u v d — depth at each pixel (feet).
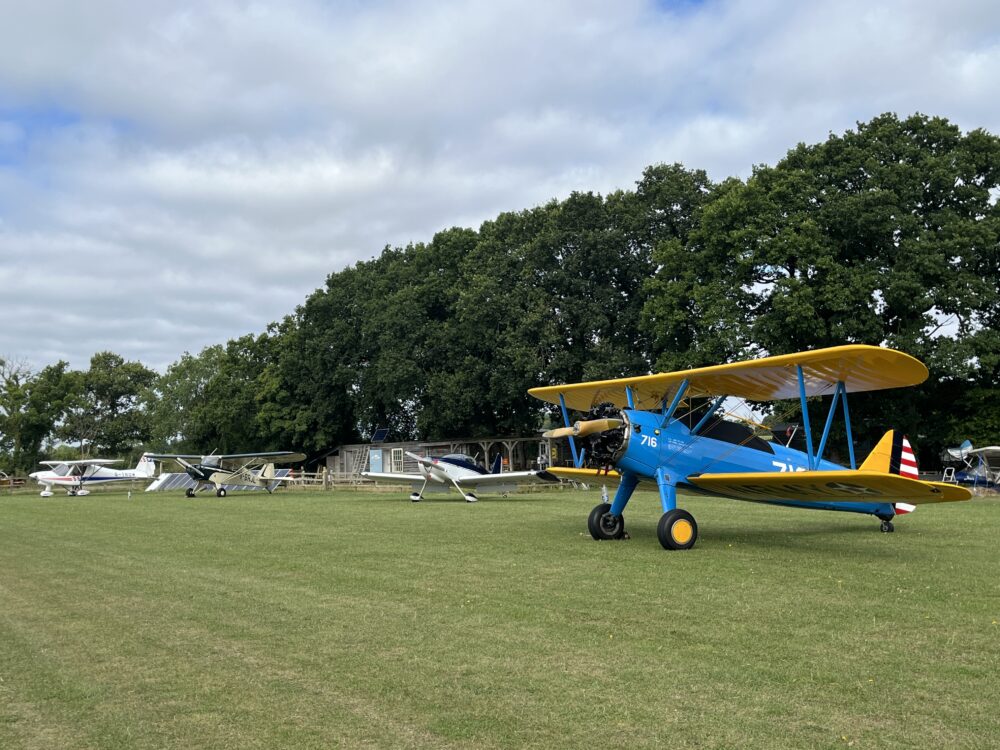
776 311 89.66
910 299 86.99
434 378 124.77
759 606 20.65
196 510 65.26
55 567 31.14
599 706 13.30
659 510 54.49
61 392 188.55
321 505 70.13
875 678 14.51
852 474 29.30
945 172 90.58
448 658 16.28
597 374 105.40
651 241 114.52
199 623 20.03
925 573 25.66
